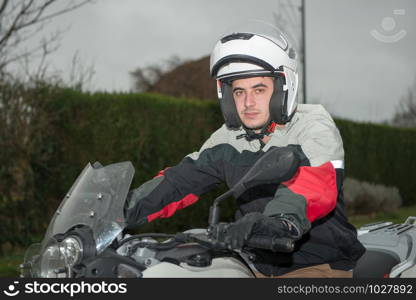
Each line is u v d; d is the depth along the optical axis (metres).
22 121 7.23
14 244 7.13
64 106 7.59
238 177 2.88
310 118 2.70
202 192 2.96
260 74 2.68
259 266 2.78
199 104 8.95
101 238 2.16
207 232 2.05
